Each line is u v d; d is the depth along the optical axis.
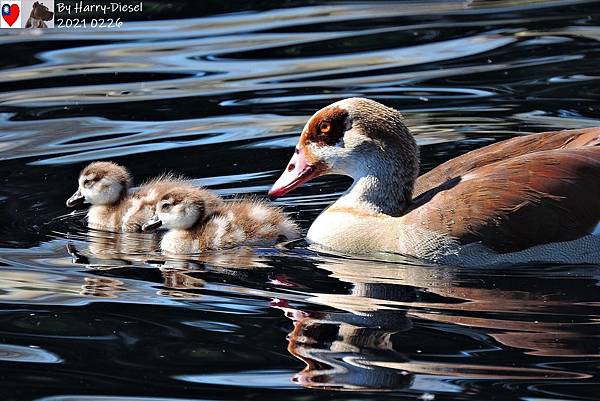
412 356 10.64
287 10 24.64
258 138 17.61
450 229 13.41
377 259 13.66
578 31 22.41
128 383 10.23
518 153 14.37
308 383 10.15
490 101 18.95
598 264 13.38
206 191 15.02
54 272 13.20
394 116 14.45
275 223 14.54
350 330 11.26
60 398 9.96
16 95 19.84
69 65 21.33
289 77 20.48
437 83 19.92
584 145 14.13
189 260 13.75
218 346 10.95
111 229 15.24
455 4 24.81
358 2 25.25
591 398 9.78
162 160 16.78
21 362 10.68
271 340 11.08
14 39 22.83
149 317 11.72
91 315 11.78
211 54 21.80
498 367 10.38
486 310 11.75
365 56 21.55
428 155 16.81
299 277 12.99
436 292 12.35
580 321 11.39
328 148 14.62
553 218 13.32
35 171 16.45
